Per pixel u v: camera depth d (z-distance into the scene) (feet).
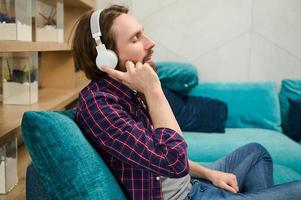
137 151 3.14
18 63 5.58
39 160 2.98
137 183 3.51
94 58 3.69
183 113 8.91
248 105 9.59
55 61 8.52
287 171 6.38
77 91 7.98
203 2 10.37
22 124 2.97
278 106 9.74
